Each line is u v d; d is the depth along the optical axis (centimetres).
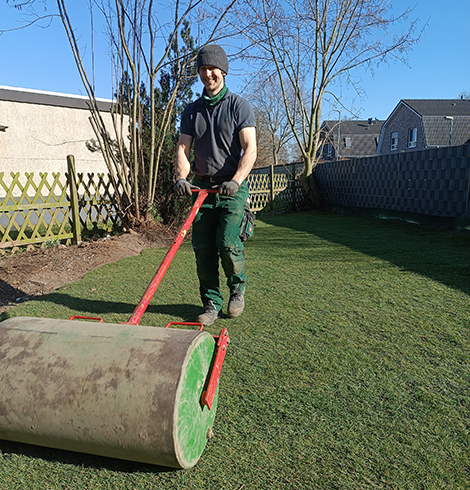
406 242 628
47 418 153
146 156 748
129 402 147
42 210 646
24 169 1366
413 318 314
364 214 1053
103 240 654
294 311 337
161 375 149
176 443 145
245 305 356
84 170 1480
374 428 188
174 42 737
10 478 164
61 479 163
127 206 721
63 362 158
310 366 245
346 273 452
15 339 169
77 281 457
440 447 174
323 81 1200
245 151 286
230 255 303
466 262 482
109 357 156
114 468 169
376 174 990
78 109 1448
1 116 1311
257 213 1218
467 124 3094
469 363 244
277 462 169
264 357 258
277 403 209
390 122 3559
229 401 212
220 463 169
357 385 223
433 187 788
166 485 159
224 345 190
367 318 317
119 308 362
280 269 480
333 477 160
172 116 775
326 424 192
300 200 1291
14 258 574
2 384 158
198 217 306
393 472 161
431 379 227
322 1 1118
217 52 280
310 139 1234
